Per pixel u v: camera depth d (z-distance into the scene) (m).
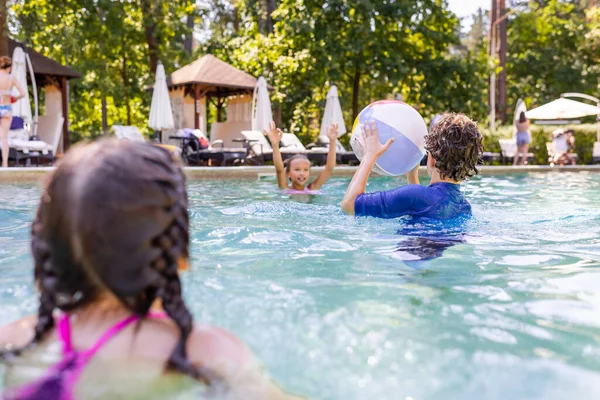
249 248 2.71
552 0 36.47
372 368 1.22
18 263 2.35
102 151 1.04
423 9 20.77
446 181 3.65
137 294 1.03
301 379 1.16
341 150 15.09
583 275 2.18
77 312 1.09
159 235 1.03
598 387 1.15
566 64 36.16
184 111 18.03
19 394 1.01
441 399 1.10
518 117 15.89
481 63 21.78
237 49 23.44
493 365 1.25
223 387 1.04
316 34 20.45
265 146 14.84
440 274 2.20
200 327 1.16
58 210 0.99
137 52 25.34
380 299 1.76
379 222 3.52
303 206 4.61
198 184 7.59
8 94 9.55
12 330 1.23
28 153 11.40
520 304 1.75
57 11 19.86
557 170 11.91
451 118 3.59
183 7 23.97
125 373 1.03
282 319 1.50
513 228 3.42
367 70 21.09
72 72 15.75
